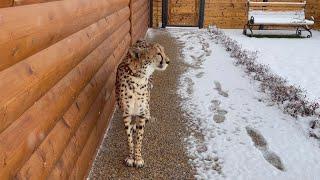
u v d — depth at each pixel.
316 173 4.09
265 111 5.88
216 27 14.95
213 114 5.75
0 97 1.74
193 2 15.15
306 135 5.00
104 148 4.54
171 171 4.11
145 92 3.95
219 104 6.19
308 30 13.46
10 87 1.85
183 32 13.85
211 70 8.38
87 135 3.78
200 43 11.55
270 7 14.18
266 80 7.32
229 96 6.61
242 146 4.69
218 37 12.49
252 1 15.30
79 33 3.42
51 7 2.55
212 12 15.32
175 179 3.96
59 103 2.74
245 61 8.88
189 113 5.79
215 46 11.13
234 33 14.28
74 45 3.14
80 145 3.45
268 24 13.25
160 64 3.92
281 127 5.27
